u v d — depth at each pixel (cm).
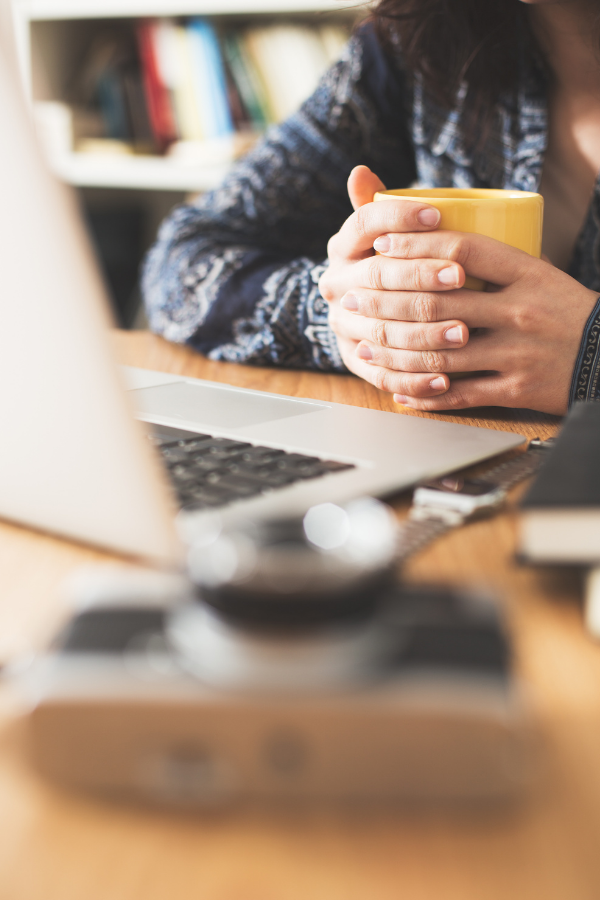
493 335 61
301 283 77
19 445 32
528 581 34
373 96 100
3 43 25
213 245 90
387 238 61
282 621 20
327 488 39
